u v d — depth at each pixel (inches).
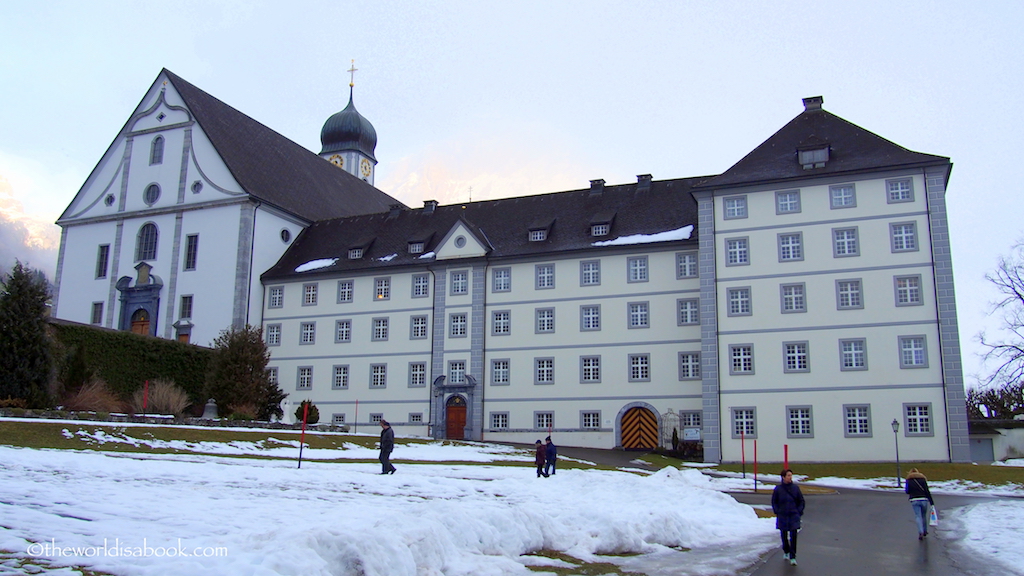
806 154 1843.0
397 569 436.1
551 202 2351.1
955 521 871.7
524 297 2175.2
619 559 585.3
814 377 1738.4
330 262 2458.2
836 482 1455.5
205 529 549.0
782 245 1814.7
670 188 2220.7
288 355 2423.7
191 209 2514.8
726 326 1818.4
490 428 2142.0
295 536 443.8
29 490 685.3
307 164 3002.0
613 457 1800.0
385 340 2314.2
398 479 1037.8
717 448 1768.0
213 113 2662.4
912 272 1716.3
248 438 1494.8
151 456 1163.9
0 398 1417.3
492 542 556.1
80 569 408.5
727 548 658.2
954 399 1641.2
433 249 2359.7
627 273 2075.5
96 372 1838.1
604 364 2055.9
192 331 2431.1
